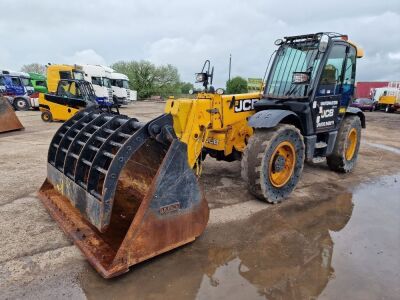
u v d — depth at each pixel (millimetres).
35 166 5922
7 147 7648
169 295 2568
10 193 4512
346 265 3043
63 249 3137
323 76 4855
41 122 12727
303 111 4668
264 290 2662
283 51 5250
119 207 3455
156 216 2836
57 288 2598
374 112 25453
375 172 6336
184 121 3994
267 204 4449
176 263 2996
